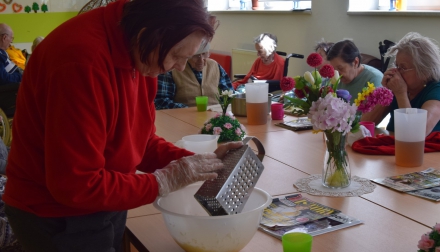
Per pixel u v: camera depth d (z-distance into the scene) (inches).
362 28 164.2
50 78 38.9
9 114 159.2
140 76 48.1
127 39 41.4
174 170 43.6
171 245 48.8
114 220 47.4
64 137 38.0
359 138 81.0
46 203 43.7
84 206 39.2
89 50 39.4
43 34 273.1
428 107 83.9
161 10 38.9
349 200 58.4
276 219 53.1
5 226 69.5
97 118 39.2
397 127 70.2
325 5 178.5
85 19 41.8
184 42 40.2
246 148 46.9
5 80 183.2
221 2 252.8
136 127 48.4
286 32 202.4
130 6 40.3
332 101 59.2
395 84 87.5
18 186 44.3
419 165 70.4
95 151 38.9
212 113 114.7
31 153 43.1
